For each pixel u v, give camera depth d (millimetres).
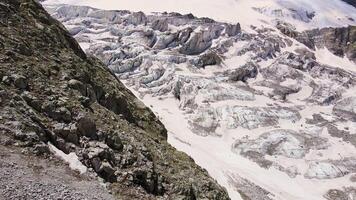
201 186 40969
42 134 31688
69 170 30609
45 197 25766
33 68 37250
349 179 141875
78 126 34344
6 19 41312
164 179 37406
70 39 50812
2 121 30281
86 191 29000
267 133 163750
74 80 39562
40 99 34281
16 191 25000
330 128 176125
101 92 45969
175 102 185875
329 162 150250
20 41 39344
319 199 128750
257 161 146625
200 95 188000
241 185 122562
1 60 35156
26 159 28781
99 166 32656
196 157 136625
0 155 27719
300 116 187250
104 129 36531
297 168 145000
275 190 127062
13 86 33656
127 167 35000
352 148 162750
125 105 49188
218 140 160125
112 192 31234
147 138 45062
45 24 47375
